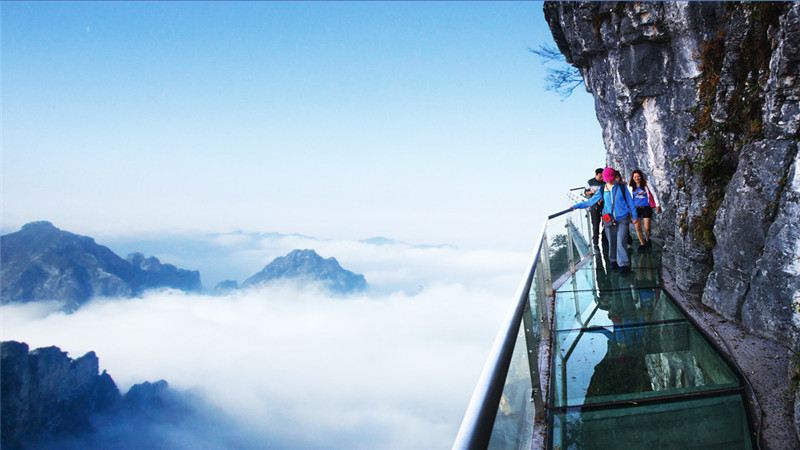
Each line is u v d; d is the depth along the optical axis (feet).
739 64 24.84
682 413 13.38
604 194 31.89
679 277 26.22
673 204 31.30
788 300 17.21
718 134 25.64
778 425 12.72
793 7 18.35
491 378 4.58
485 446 3.50
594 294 25.61
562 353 17.84
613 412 13.37
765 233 19.13
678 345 18.21
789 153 18.61
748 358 16.62
